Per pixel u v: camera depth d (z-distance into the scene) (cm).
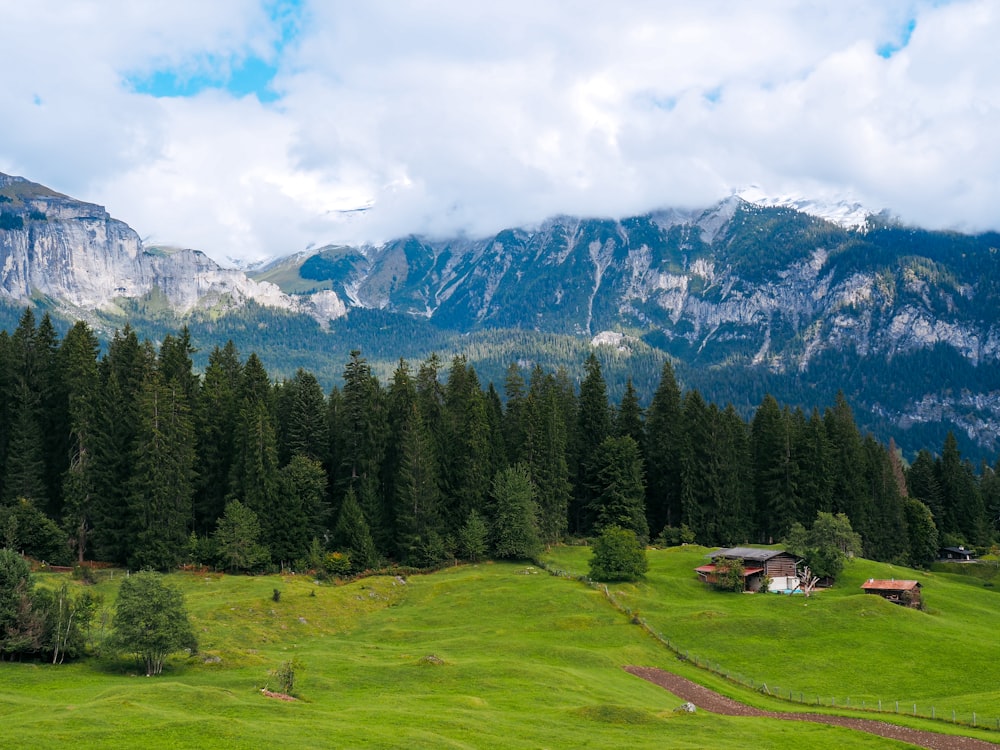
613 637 10031
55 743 4869
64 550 12600
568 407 18738
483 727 5981
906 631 10194
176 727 5259
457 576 13400
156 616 7594
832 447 17800
